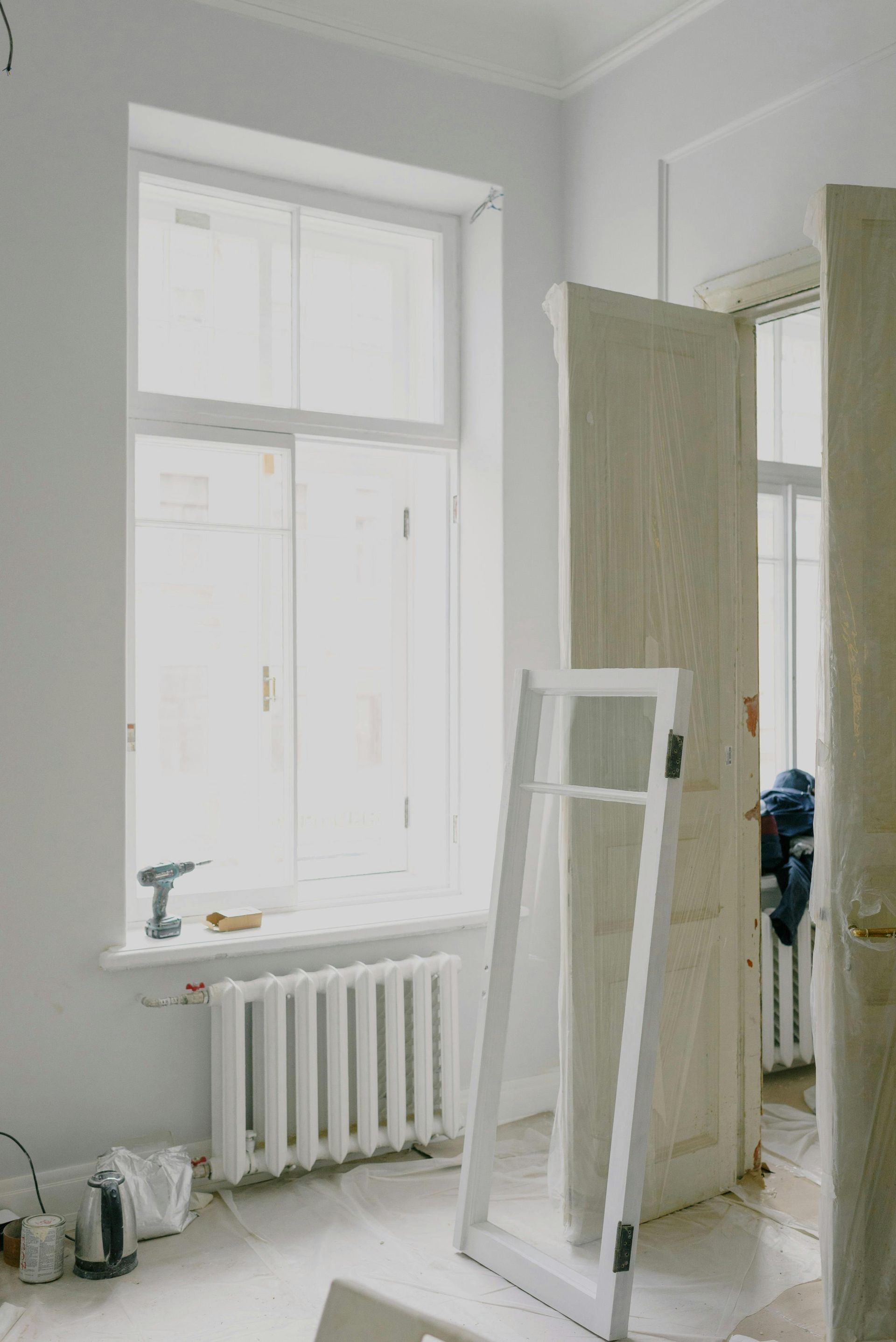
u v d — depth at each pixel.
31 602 2.66
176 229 3.15
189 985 2.84
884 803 2.21
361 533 3.59
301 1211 2.73
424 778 3.63
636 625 2.70
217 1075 2.79
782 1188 2.86
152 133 2.96
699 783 2.80
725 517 2.87
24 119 2.66
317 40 3.05
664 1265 2.47
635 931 2.25
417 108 3.21
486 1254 2.47
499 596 3.36
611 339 2.66
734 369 2.90
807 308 2.79
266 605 3.24
